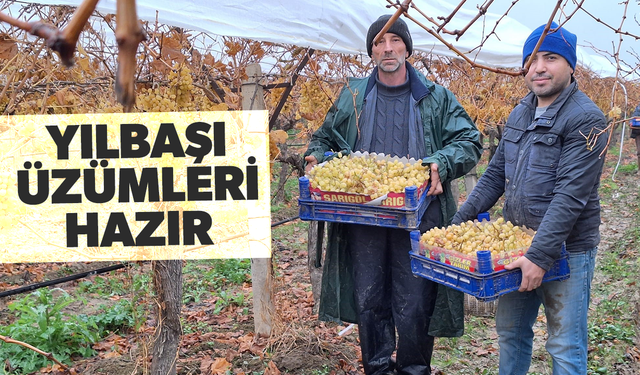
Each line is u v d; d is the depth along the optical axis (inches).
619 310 187.9
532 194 106.5
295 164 184.4
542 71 102.7
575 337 105.3
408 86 133.0
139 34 12.9
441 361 160.7
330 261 135.7
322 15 129.5
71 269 278.4
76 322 193.2
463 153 124.6
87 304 230.5
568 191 98.5
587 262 105.4
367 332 132.7
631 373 145.8
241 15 115.6
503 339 116.7
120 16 12.7
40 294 193.6
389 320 139.0
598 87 359.3
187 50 135.4
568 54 101.1
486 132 389.4
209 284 259.1
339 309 137.2
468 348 169.9
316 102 165.9
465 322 188.7
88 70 111.1
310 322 191.2
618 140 777.6
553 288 106.1
